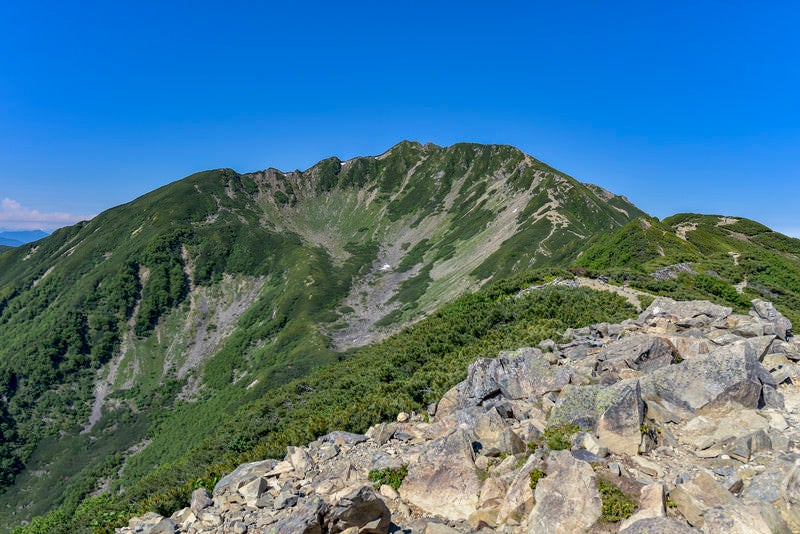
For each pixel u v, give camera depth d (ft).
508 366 46.75
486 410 40.86
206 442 91.09
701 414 36.22
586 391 35.35
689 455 31.63
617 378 43.75
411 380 70.59
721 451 31.24
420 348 103.19
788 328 60.39
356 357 131.23
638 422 32.22
